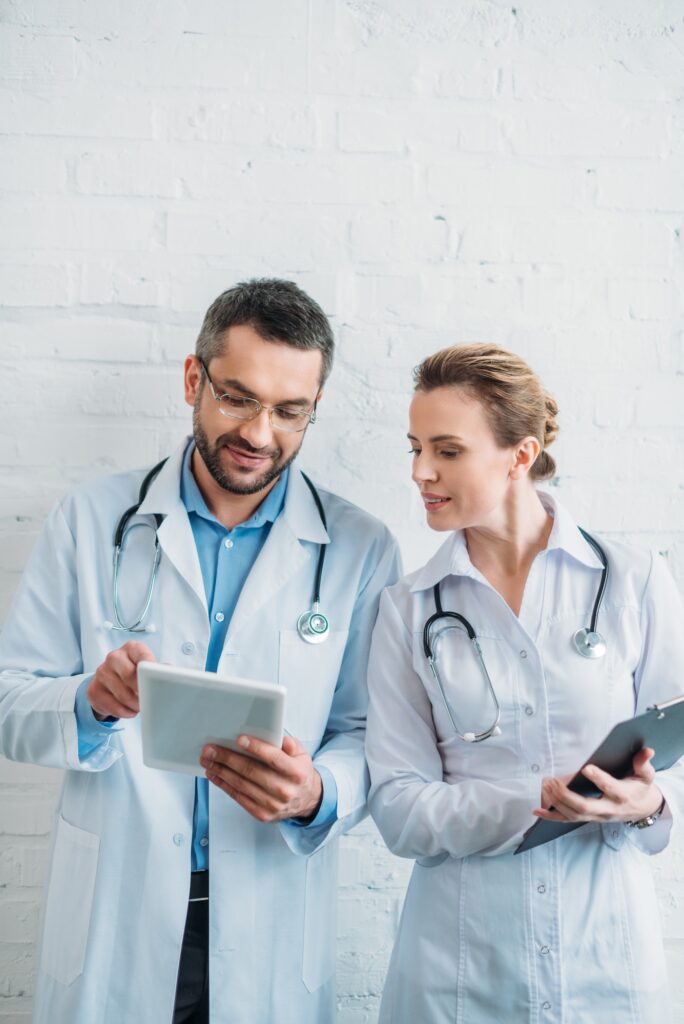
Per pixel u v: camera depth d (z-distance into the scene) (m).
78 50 1.61
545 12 1.66
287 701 1.39
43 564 1.44
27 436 1.63
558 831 1.22
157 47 1.62
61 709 1.31
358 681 1.47
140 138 1.62
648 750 1.17
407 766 1.34
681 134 1.69
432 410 1.28
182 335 1.64
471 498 1.29
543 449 1.39
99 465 1.64
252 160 1.64
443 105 1.65
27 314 1.62
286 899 1.37
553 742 1.29
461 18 1.65
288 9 1.63
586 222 1.68
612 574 1.34
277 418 1.34
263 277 1.64
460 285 1.67
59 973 1.33
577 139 1.67
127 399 1.64
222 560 1.44
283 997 1.36
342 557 1.47
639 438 1.69
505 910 1.26
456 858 1.30
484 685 1.30
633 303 1.69
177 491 1.44
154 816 1.34
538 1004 1.23
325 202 1.65
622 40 1.67
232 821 1.35
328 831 1.35
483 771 1.31
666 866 1.70
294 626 1.41
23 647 1.42
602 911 1.26
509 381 1.27
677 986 1.70
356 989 1.69
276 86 1.63
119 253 1.63
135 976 1.31
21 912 1.66
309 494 1.50
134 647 1.21
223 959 1.32
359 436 1.67
